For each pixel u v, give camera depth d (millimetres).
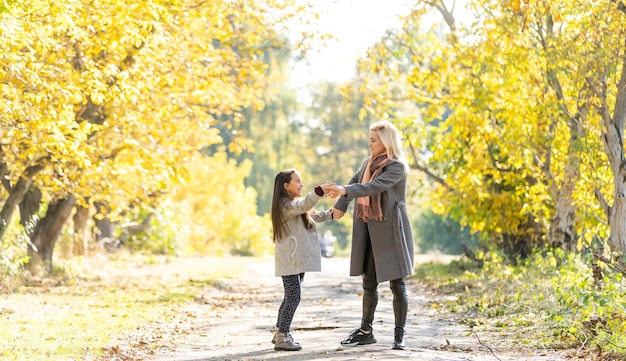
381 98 22297
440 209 23000
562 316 10406
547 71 16109
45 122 13289
